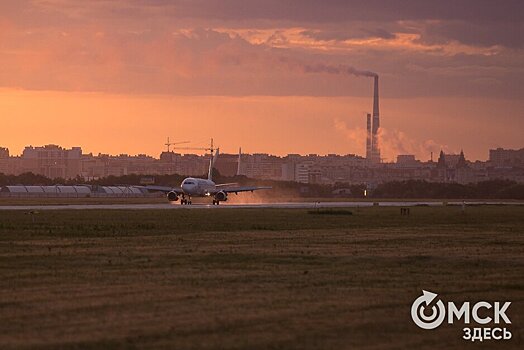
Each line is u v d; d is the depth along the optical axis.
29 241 140.62
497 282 94.31
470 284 92.56
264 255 119.69
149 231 168.62
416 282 93.50
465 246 139.75
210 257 116.31
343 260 114.50
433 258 118.56
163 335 64.50
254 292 84.50
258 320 70.31
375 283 92.19
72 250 124.88
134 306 75.81
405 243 144.75
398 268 106.25
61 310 73.75
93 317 70.81
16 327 66.88
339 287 88.69
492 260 117.06
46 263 107.50
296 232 171.12
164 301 78.50
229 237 154.75
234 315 72.25
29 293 82.56
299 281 92.75
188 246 133.75
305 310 74.94
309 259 115.12
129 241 142.62
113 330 66.00
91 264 106.62
